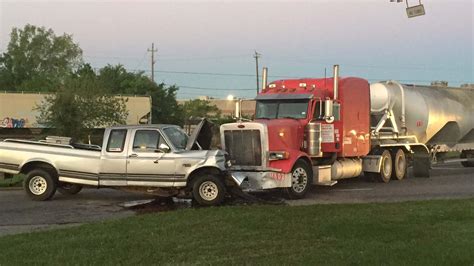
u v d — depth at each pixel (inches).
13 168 546.9
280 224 361.7
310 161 592.7
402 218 386.6
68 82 1186.0
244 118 646.5
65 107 1125.1
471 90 970.1
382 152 754.2
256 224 362.0
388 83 833.5
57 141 558.9
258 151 558.6
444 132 908.6
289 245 302.4
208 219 384.2
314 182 613.6
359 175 782.5
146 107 2253.9
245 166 563.5
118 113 1214.9
